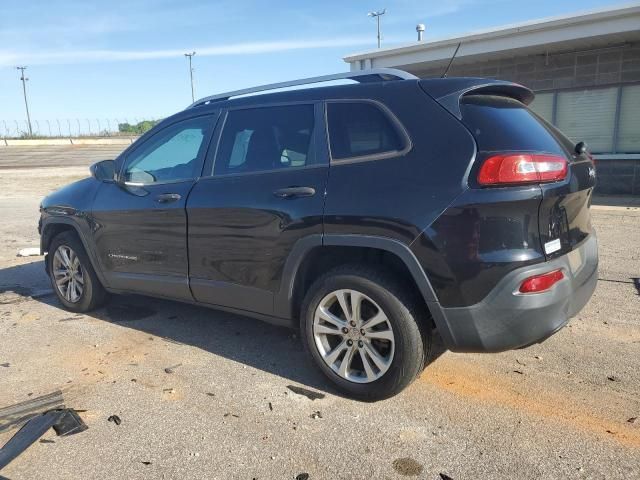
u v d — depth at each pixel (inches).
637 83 487.8
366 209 124.0
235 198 147.6
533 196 112.2
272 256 141.3
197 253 158.7
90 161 1529.3
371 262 130.9
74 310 207.6
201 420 126.9
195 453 114.3
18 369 156.9
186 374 151.3
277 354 163.5
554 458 109.3
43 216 211.5
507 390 137.0
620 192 512.1
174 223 162.7
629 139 503.5
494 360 154.3
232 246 149.6
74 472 108.9
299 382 144.9
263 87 158.2
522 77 551.5
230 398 137.0
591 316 187.0
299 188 135.6
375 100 131.4
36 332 187.0
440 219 115.7
